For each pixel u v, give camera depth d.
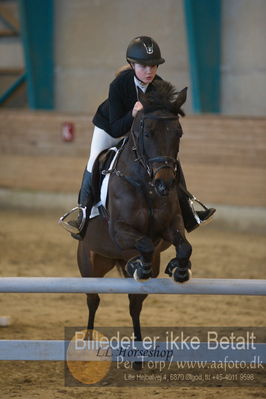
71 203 21.36
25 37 22.66
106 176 7.57
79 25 22.58
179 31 20.66
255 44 19.53
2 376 7.95
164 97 6.91
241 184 18.86
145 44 7.16
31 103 23.25
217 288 7.07
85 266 8.38
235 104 20.14
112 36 22.03
